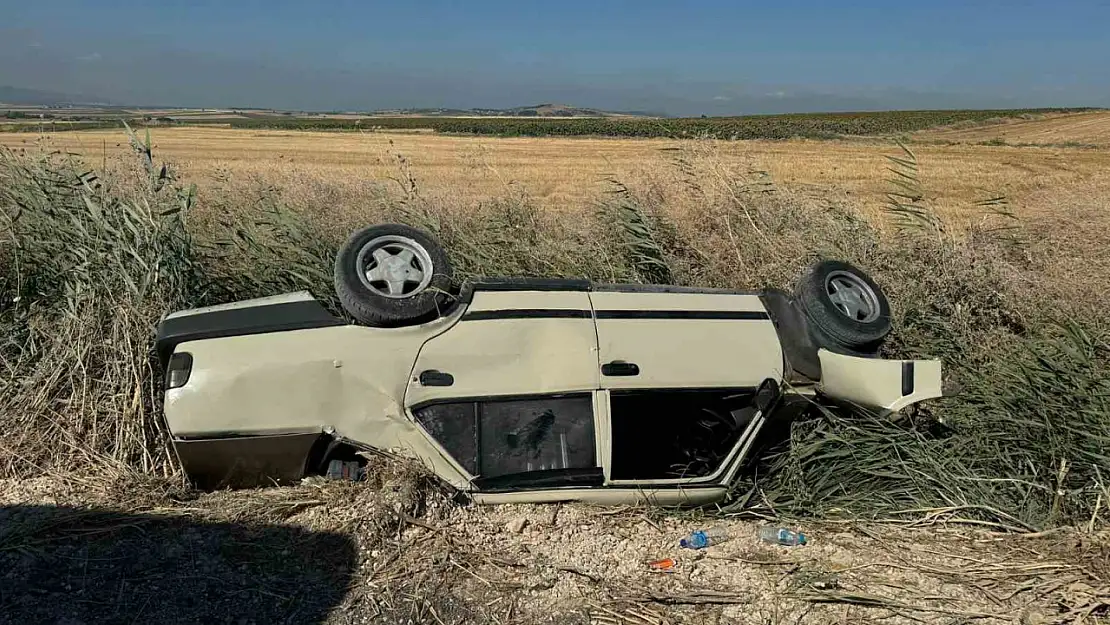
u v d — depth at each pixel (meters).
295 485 4.32
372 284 4.44
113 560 3.55
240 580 3.48
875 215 9.02
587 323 4.49
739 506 4.57
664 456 4.71
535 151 36.75
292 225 7.03
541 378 4.36
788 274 7.42
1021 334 7.34
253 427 4.11
